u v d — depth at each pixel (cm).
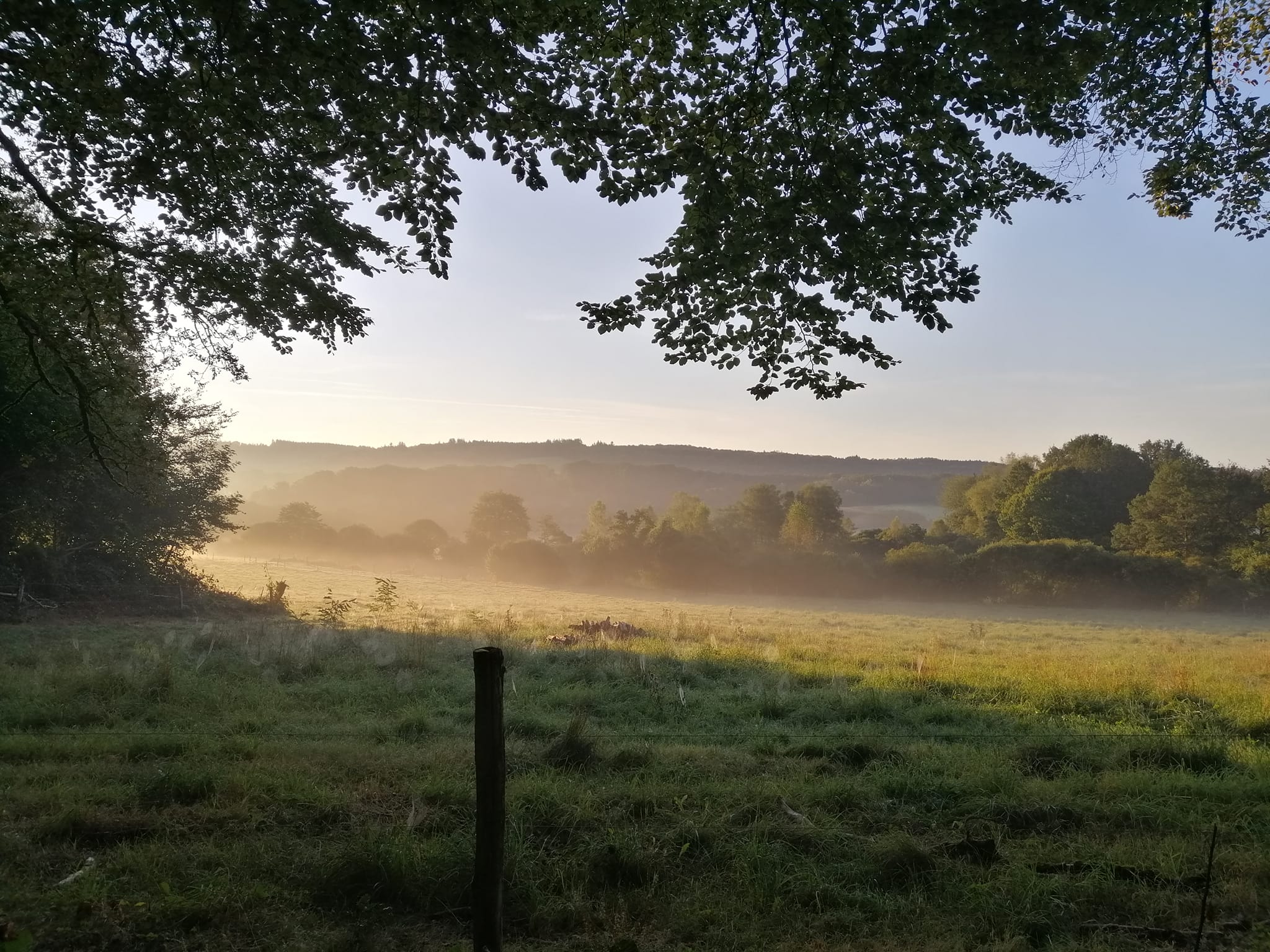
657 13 657
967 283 669
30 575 2283
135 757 771
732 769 760
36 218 1141
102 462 1307
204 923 450
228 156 826
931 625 3775
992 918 472
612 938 448
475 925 375
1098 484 7444
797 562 6225
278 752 782
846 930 464
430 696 1158
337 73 633
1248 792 694
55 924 435
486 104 646
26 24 660
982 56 607
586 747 775
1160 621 4497
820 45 626
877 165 636
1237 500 6325
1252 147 841
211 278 942
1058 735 910
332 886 489
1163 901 495
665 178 661
